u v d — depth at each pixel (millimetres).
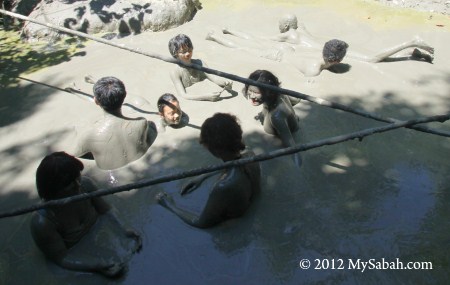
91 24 5137
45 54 4863
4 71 4570
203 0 5891
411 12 5379
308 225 2846
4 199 3115
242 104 3988
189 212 2965
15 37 5234
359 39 4922
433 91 4047
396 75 4293
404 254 2641
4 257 2719
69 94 4168
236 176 2703
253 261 2652
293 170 3240
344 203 2982
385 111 3820
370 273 2549
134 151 3387
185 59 3980
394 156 3330
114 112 3336
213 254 2701
